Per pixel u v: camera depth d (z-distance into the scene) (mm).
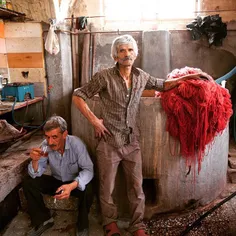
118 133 1847
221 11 3867
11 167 2277
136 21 4039
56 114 3902
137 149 1963
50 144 1915
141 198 2025
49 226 2172
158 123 2098
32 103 3592
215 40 3766
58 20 3635
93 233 2141
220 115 2008
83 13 4078
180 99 1979
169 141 2129
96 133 1862
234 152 3203
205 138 2018
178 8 3963
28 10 3537
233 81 3912
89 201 2092
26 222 2275
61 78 3793
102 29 4062
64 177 2148
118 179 2248
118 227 2217
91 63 4074
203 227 2176
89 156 2111
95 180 2346
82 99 1820
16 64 3785
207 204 2459
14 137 2520
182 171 2215
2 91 3289
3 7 3117
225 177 2668
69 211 2396
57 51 3605
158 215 2344
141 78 1827
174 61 4020
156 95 2332
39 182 2080
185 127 2010
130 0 4000
